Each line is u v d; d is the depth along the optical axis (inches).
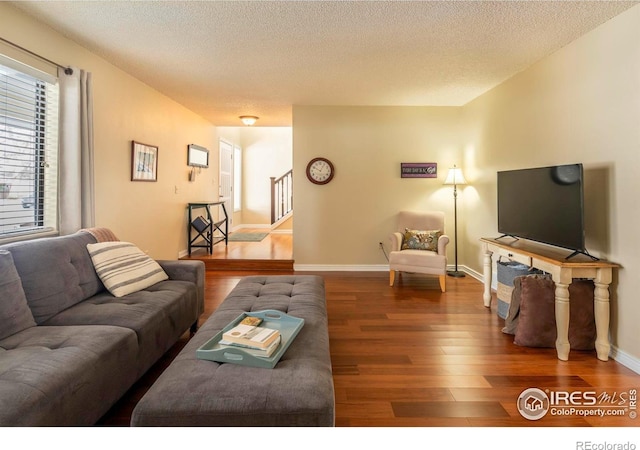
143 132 159.3
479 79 147.4
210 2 91.0
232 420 46.8
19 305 69.5
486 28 102.6
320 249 198.8
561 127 113.8
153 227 171.0
